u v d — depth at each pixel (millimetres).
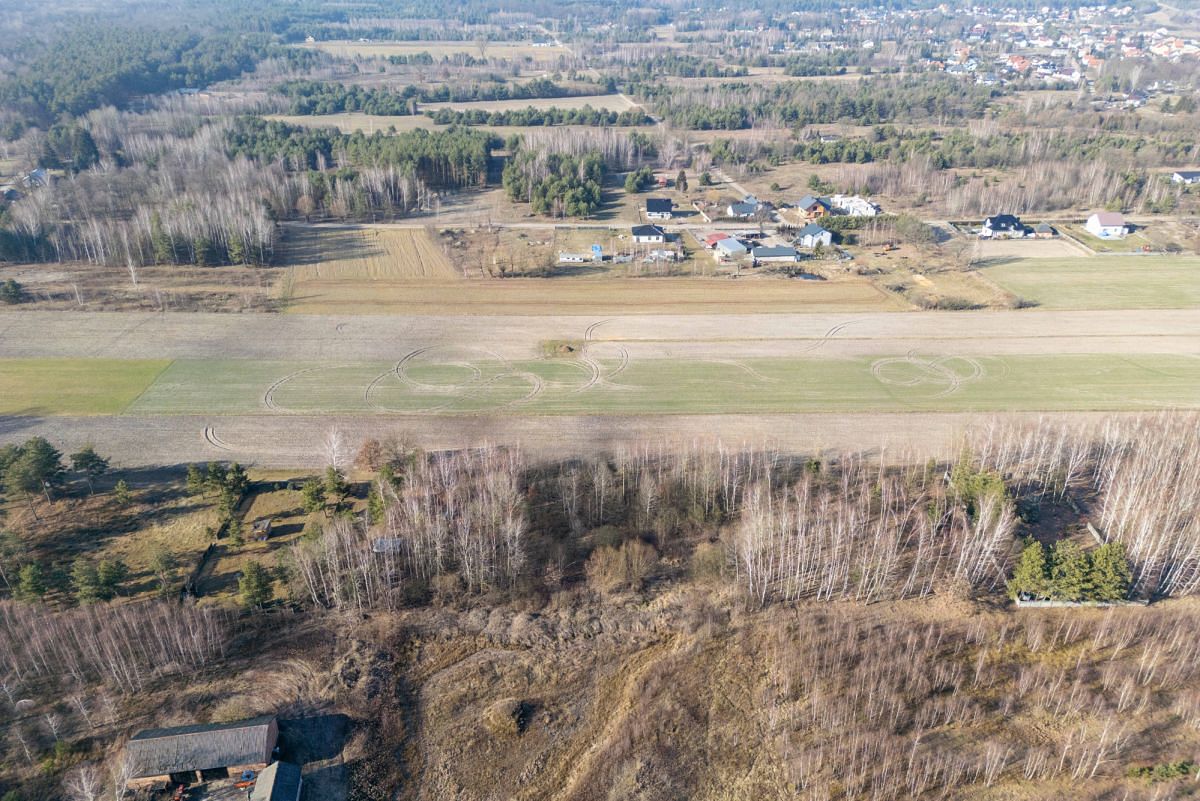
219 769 62062
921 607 80062
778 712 68875
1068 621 77812
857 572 83938
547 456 104562
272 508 93938
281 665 73500
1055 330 141750
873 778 62719
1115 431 101875
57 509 93625
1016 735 66125
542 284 162750
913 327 143250
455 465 98438
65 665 72312
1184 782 61500
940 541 88875
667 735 66938
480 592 82562
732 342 137750
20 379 122188
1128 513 89562
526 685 72250
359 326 143250
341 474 97375
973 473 95812
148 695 70000
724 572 84125
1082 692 69438
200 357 130625
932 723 67375
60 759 63875
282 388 121250
